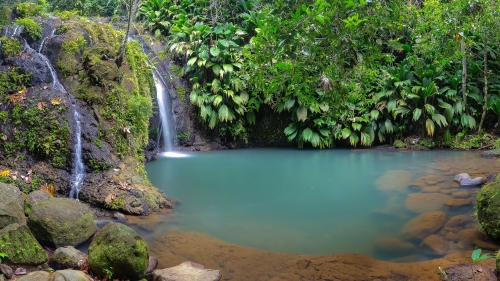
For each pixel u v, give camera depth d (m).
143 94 8.44
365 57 3.42
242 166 8.73
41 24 7.46
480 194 4.45
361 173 8.02
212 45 11.02
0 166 5.36
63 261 3.57
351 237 4.59
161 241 4.39
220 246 4.26
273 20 3.17
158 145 10.31
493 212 4.21
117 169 5.94
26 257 3.37
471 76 11.74
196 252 4.09
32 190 5.20
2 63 6.34
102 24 8.35
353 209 5.68
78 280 3.11
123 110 6.65
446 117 11.39
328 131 11.34
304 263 3.80
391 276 3.52
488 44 11.75
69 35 7.34
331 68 3.19
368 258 3.93
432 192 6.35
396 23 3.39
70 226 4.13
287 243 4.39
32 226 4.04
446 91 11.59
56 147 5.61
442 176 7.45
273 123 11.83
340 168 8.55
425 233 4.63
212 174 7.88
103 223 4.91
